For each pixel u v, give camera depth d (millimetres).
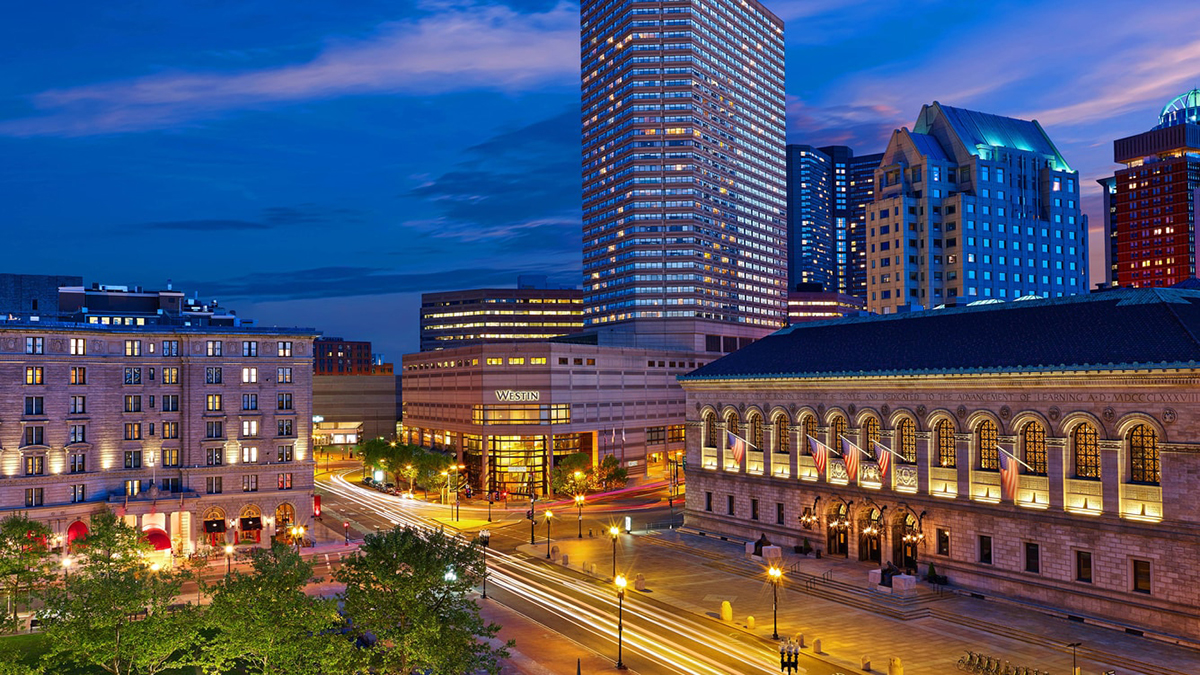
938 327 85938
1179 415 61000
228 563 84500
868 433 85188
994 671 54688
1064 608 67312
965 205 181250
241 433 100438
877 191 195250
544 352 149000
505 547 99812
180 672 55875
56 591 51031
